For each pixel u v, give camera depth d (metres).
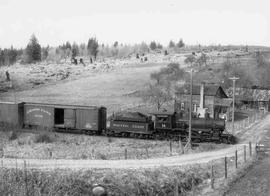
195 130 45.56
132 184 26.73
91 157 33.66
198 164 33.16
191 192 27.98
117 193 25.77
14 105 52.47
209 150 39.91
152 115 50.44
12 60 180.62
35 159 31.86
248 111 76.81
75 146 40.62
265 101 80.19
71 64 152.25
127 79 109.44
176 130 46.72
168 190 27.77
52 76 119.19
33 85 105.75
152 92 78.25
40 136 44.31
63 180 26.16
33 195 24.45
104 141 44.78
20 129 51.44
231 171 31.77
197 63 125.62
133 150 38.28
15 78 114.88
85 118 50.25
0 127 50.66
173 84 90.69
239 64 119.62
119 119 48.38
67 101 82.19
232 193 26.92
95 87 100.00
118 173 27.78
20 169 27.56
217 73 102.94
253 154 38.09
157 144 42.94
